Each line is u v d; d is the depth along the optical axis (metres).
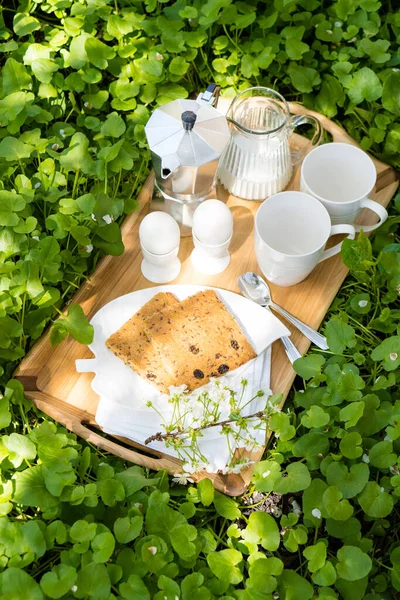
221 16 1.28
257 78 1.30
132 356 1.03
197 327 1.04
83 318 1.02
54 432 0.99
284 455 1.04
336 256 1.12
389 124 1.24
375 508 0.96
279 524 1.04
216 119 1.03
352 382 1.01
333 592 0.93
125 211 1.13
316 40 1.33
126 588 0.89
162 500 0.95
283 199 1.05
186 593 0.90
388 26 1.38
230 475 0.99
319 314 1.09
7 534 0.92
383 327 1.10
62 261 1.10
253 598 0.91
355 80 1.23
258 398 1.02
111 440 1.05
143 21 1.27
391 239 1.17
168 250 1.04
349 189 1.13
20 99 1.17
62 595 0.88
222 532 1.03
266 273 1.07
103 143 1.21
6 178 1.15
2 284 1.04
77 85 1.24
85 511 0.97
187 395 1.01
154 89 1.25
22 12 1.31
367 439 1.02
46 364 1.04
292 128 1.09
